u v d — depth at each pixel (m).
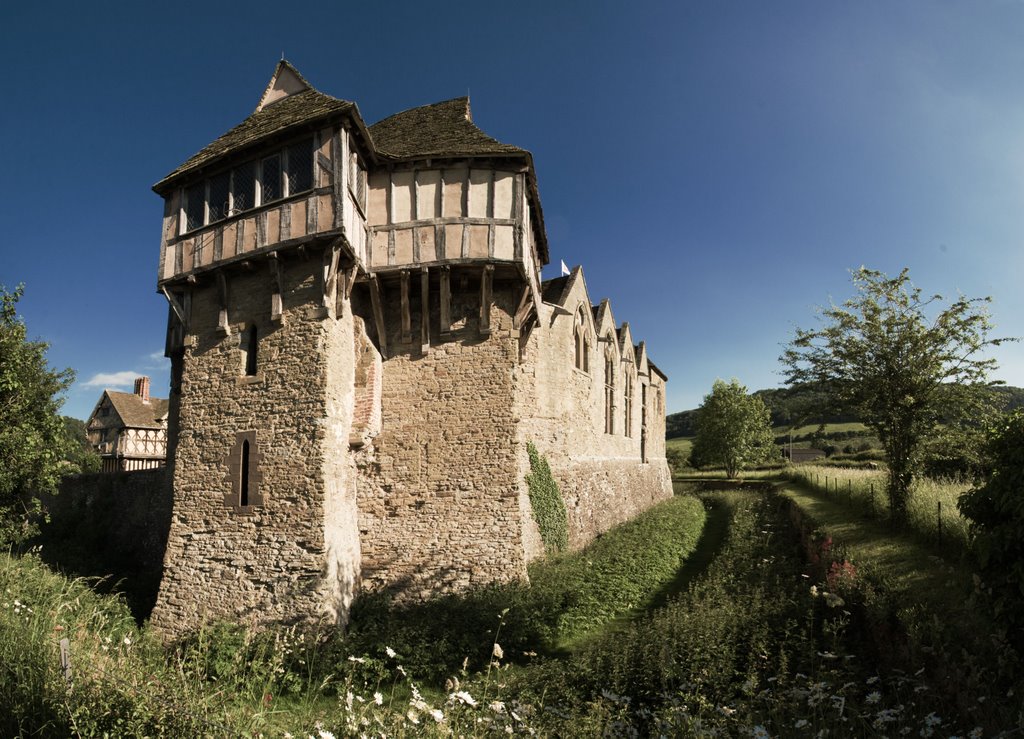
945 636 6.23
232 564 11.65
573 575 12.80
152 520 18.81
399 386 13.69
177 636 11.48
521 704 6.54
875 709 5.72
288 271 12.17
